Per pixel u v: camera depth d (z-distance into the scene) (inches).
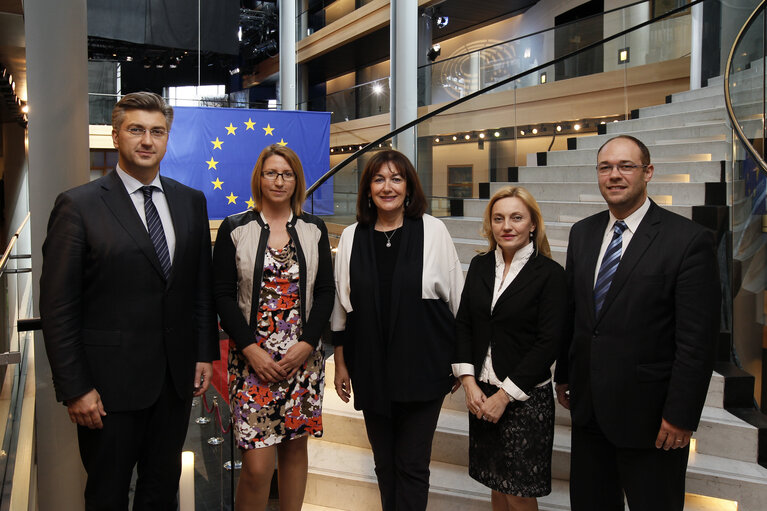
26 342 112.7
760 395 116.7
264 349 84.9
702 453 101.4
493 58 290.5
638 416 73.9
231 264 85.4
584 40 251.9
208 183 313.3
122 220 72.1
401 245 90.1
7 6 167.9
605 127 221.3
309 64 644.7
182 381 76.7
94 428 71.1
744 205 125.0
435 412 90.0
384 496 92.0
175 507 82.8
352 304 91.1
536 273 84.3
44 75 102.2
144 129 72.0
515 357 84.3
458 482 103.7
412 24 267.3
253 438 84.0
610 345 75.4
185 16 446.9
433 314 89.7
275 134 322.3
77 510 104.3
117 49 429.4
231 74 471.8
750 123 140.0
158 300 74.0
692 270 71.5
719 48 220.5
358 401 90.4
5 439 97.9
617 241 78.4
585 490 80.2
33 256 103.0
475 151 217.6
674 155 178.4
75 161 105.0
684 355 70.7
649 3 236.2
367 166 91.8
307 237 88.2
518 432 83.1
